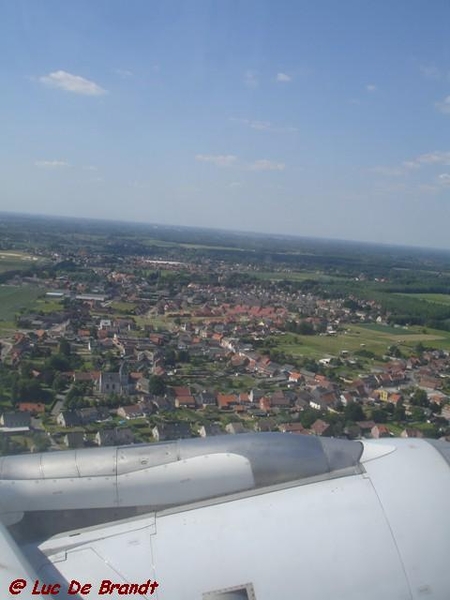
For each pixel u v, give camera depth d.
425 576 7.11
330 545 7.25
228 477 8.26
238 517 7.67
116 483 8.23
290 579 6.96
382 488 7.96
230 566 7.05
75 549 7.44
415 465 8.34
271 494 8.05
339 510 7.66
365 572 7.07
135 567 7.11
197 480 8.25
